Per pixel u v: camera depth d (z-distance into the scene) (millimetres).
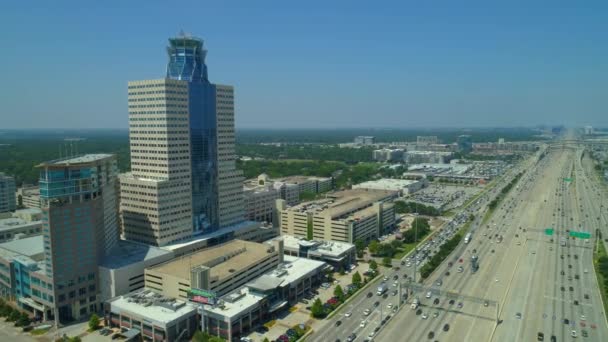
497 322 199000
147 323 185500
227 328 185500
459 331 192375
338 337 188750
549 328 195625
